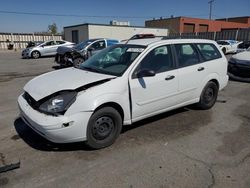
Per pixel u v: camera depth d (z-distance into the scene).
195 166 3.11
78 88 3.29
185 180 2.82
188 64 4.63
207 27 48.62
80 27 30.92
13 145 3.62
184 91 4.56
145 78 3.87
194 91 4.81
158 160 3.25
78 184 2.75
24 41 33.28
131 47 4.23
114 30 31.02
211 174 2.94
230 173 2.97
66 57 11.67
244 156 3.37
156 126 4.40
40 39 34.41
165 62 4.24
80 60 11.43
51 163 3.15
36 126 3.17
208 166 3.12
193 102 4.92
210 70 5.05
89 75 3.75
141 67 3.88
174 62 4.37
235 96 6.61
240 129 4.32
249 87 7.73
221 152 3.48
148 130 4.22
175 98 4.42
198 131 4.21
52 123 3.05
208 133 4.13
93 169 3.04
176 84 4.34
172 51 4.39
